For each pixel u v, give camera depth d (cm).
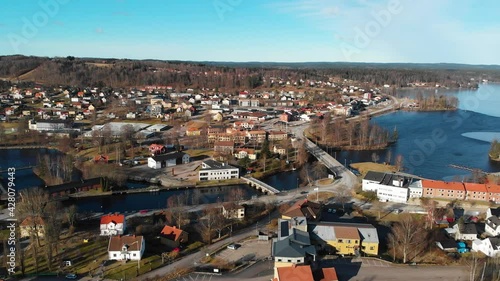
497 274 12238
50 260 12694
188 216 17325
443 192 19438
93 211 18462
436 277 12206
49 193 19562
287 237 13225
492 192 19075
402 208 18600
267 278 12194
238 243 14675
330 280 11538
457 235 15400
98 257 13400
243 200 19825
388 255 13812
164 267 12850
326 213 17875
